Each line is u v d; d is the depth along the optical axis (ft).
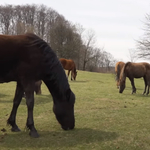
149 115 20.04
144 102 28.53
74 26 160.86
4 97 29.19
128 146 12.54
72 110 14.75
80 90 39.42
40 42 13.61
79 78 72.18
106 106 24.45
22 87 13.61
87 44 163.12
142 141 13.32
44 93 34.19
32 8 184.55
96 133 14.52
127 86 51.72
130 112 21.17
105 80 68.49
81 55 161.17
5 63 12.84
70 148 12.01
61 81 13.91
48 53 13.58
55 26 157.79
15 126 14.76
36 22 185.88
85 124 16.78
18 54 12.92
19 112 20.67
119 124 16.90
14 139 13.19
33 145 12.32
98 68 176.65
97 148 12.10
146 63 38.50
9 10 177.58
